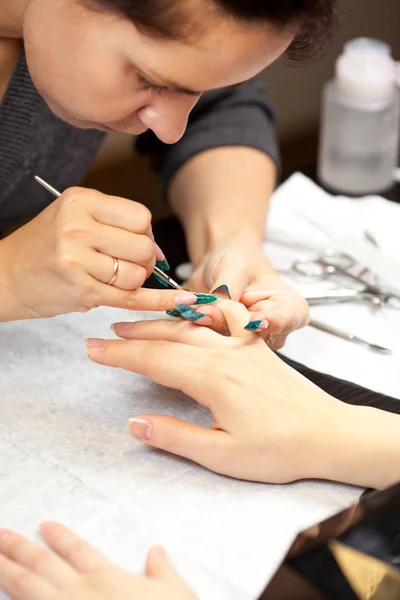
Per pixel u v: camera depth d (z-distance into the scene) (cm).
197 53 63
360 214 99
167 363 73
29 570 61
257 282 84
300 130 159
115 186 145
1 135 92
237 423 70
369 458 69
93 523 66
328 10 65
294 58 69
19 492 68
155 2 61
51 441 72
